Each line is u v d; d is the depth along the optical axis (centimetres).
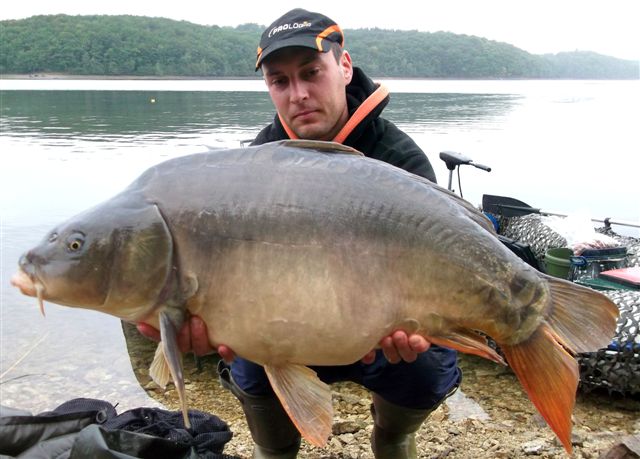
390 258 221
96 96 3872
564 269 496
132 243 217
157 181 224
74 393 446
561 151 1764
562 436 225
